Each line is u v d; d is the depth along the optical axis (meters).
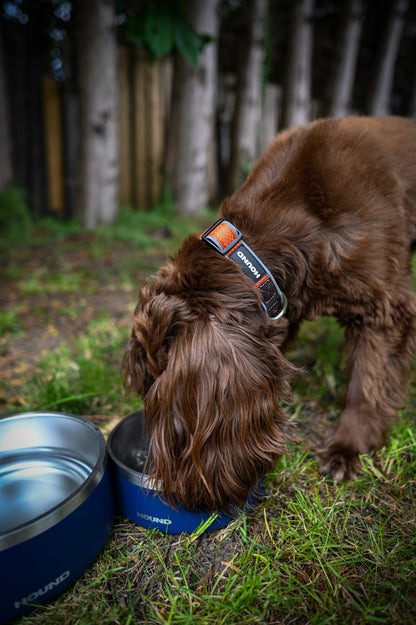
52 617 0.52
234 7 3.47
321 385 1.00
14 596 0.50
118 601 0.55
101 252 2.11
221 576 0.57
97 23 2.26
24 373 1.08
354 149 0.70
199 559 0.60
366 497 0.69
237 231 0.62
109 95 2.41
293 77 3.21
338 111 3.49
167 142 3.01
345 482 0.72
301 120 3.31
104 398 0.96
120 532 0.64
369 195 0.68
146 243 2.25
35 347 1.22
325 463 0.75
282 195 0.68
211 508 0.56
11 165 2.61
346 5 3.23
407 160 0.77
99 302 1.55
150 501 0.61
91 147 2.44
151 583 0.57
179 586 0.56
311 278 0.67
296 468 0.74
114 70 2.41
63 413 0.69
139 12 1.15
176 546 0.61
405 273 0.74
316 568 0.58
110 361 1.12
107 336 1.26
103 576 0.57
